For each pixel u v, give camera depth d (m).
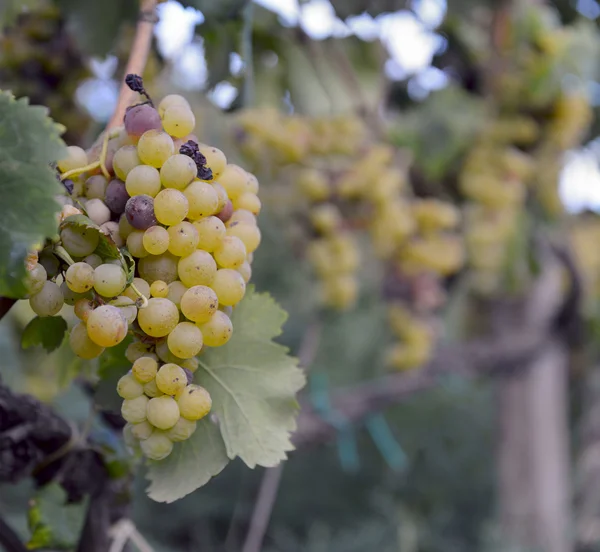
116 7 0.76
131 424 0.45
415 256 1.33
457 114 1.35
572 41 1.34
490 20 1.32
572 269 1.66
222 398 0.49
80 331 0.43
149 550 0.59
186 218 0.44
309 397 1.42
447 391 3.63
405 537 2.62
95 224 0.43
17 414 0.55
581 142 1.65
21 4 0.78
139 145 0.43
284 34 0.99
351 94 1.28
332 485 3.51
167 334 0.43
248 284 0.51
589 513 2.35
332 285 1.26
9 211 0.41
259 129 1.06
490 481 3.51
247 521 3.30
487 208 1.38
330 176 1.22
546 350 1.75
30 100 0.79
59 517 0.58
